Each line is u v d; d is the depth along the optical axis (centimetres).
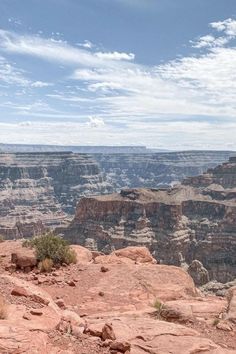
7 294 1359
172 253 14225
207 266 13688
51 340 980
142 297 1939
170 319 1434
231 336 1289
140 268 2377
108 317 1489
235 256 13512
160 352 1010
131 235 14950
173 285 2127
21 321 1079
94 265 2488
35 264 2370
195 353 1025
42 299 1360
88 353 942
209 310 1575
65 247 2528
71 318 1231
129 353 970
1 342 874
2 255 2684
